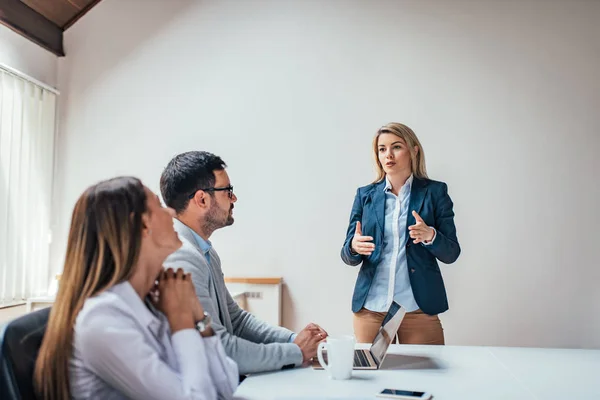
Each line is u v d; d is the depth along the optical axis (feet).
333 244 11.00
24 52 10.78
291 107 11.28
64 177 11.67
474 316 10.58
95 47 11.80
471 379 4.34
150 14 11.74
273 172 11.25
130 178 3.73
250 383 4.31
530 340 10.44
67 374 3.30
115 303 3.38
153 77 11.66
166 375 3.32
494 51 10.83
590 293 10.37
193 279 4.77
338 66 11.20
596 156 10.50
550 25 10.73
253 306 10.94
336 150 11.10
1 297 9.87
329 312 10.94
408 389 4.07
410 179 7.95
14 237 10.21
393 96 11.01
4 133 9.93
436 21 11.00
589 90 10.58
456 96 10.85
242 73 11.46
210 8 11.61
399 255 7.69
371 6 11.18
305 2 11.37
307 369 4.79
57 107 11.76
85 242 3.47
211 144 11.44
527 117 10.68
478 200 10.69
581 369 4.66
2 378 3.09
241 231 11.27
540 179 10.59
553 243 10.49
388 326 4.99
